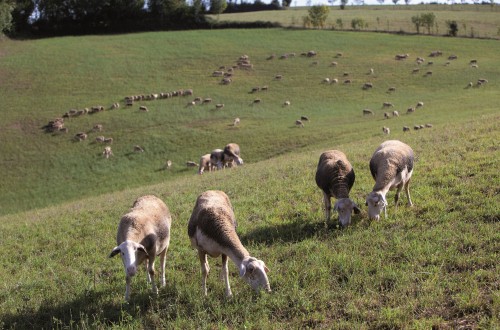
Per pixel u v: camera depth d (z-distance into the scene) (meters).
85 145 43.66
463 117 39.12
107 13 94.06
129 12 94.25
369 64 64.44
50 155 42.31
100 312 9.66
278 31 84.12
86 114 50.19
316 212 14.14
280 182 18.41
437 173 15.46
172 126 46.72
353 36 79.19
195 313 9.09
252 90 56.28
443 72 59.53
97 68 64.56
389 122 42.06
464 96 50.03
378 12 113.75
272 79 60.25
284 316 8.73
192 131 45.28
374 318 8.21
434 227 11.42
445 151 18.30
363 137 36.97
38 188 37.38
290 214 14.48
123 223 10.01
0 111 51.41
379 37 78.06
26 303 10.77
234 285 10.27
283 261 11.02
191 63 66.69
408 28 88.19
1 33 79.12
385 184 12.25
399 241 10.83
